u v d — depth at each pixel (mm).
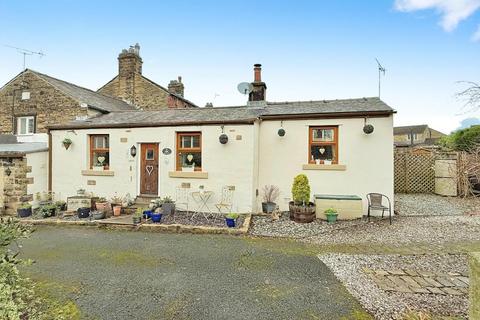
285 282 4055
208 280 4137
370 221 7629
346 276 4227
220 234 6723
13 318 2445
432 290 3719
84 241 6164
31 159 9391
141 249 5598
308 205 7945
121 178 9445
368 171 8312
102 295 3664
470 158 3521
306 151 8805
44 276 4277
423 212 8664
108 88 17516
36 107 12656
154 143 9328
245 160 8523
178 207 8953
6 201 9023
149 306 3385
